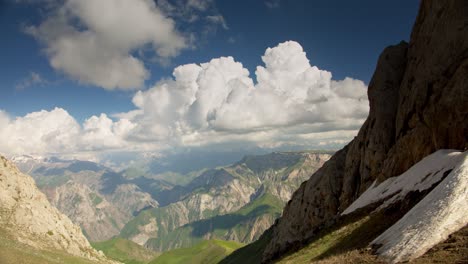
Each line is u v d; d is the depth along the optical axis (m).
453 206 41.66
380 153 85.75
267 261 122.19
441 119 62.78
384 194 68.56
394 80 94.19
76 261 163.00
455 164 53.19
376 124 90.12
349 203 94.56
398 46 100.62
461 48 63.31
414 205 53.22
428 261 35.78
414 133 70.50
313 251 64.06
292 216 119.88
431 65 69.44
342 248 55.75
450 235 39.03
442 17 70.56
